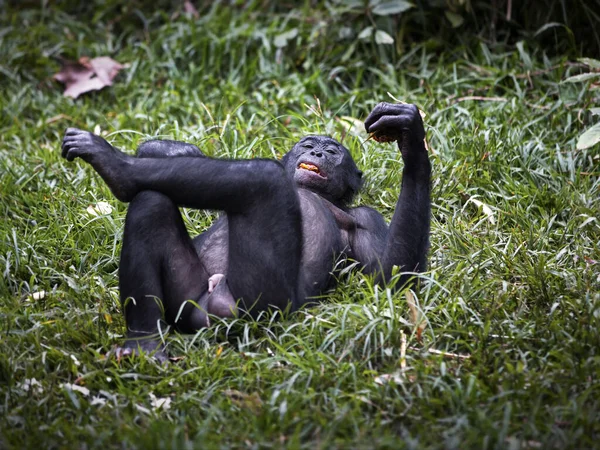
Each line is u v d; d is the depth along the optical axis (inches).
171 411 666.8
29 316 781.3
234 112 1142.3
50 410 668.7
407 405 652.7
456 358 717.9
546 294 809.5
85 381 703.7
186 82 1291.8
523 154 1061.1
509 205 971.9
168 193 734.5
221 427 638.5
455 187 1003.9
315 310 761.6
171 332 765.9
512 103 1162.0
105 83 1327.5
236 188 725.9
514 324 756.0
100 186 1025.5
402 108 787.4
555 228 966.4
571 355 700.7
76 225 946.1
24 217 993.5
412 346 737.0
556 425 625.3
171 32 1405.0
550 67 1211.2
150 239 730.8
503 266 868.0
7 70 1359.5
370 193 1000.9
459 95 1197.7
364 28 1317.7
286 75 1315.2
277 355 715.4
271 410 642.2
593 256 882.1
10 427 644.7
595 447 594.6
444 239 911.7
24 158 1127.0
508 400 654.5
